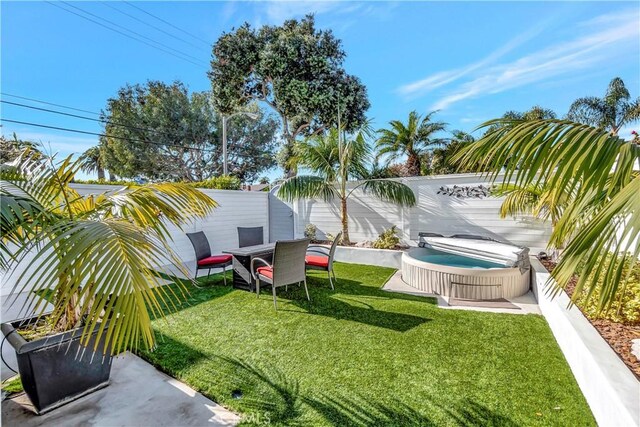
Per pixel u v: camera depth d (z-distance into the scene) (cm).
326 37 1427
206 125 1903
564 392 238
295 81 1348
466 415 215
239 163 2097
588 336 244
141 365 285
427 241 669
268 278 445
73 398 235
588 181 160
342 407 225
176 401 235
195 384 254
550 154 168
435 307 431
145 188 263
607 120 1244
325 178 798
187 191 283
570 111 1320
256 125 2100
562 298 334
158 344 321
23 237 221
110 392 246
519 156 179
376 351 306
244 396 238
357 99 1430
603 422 191
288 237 941
